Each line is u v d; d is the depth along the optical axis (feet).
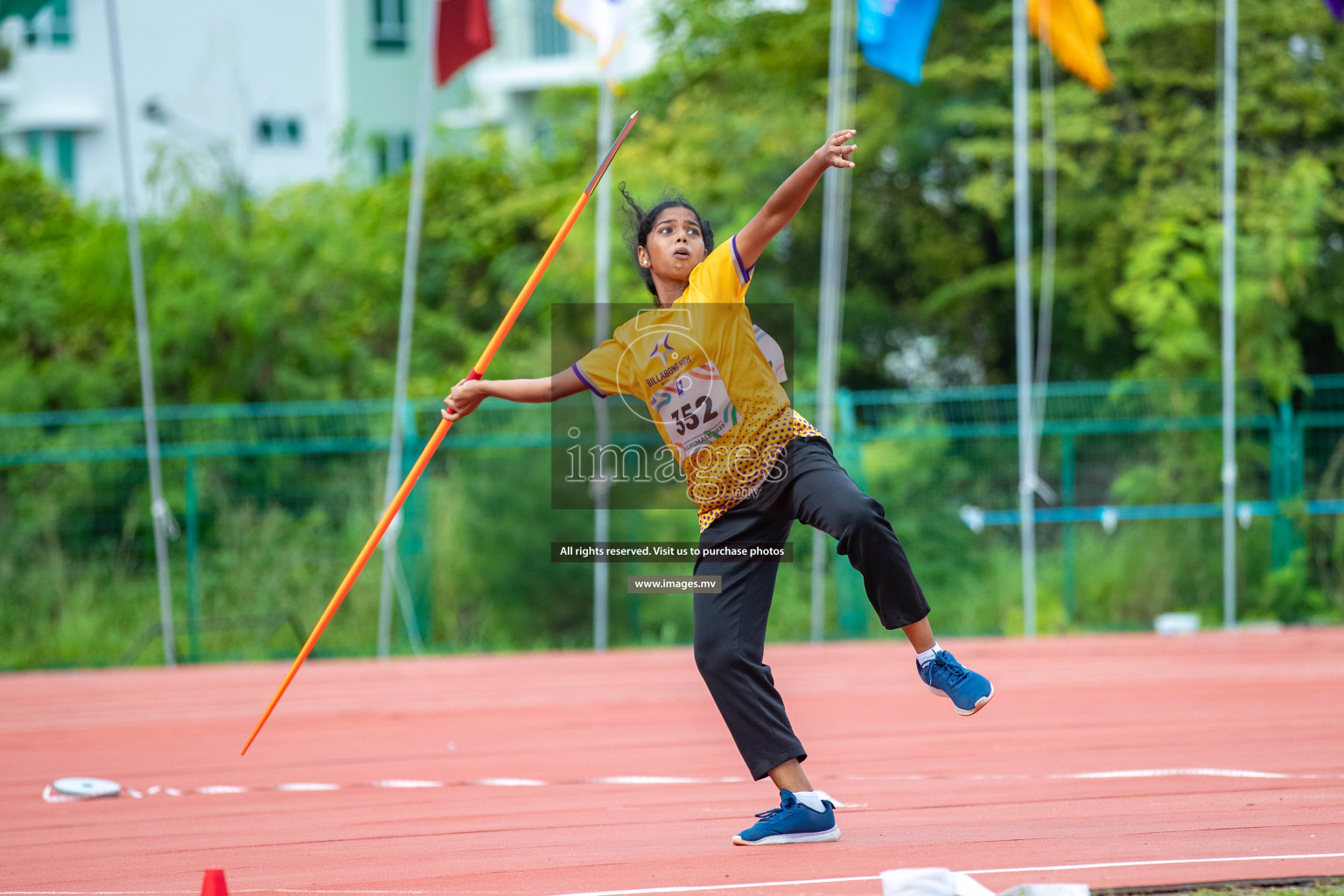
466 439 122.11
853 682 83.15
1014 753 53.01
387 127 204.74
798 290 160.04
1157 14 138.82
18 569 120.47
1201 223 137.08
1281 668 84.64
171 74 187.21
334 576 121.08
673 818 40.60
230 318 142.41
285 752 59.98
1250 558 126.62
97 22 187.01
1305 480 129.49
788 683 83.25
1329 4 94.68
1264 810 38.04
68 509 124.26
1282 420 126.62
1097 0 144.66
